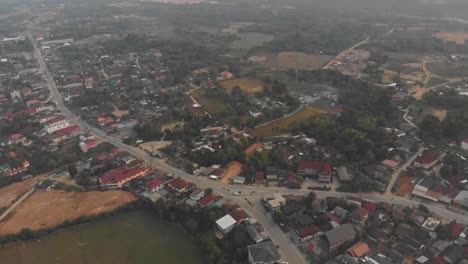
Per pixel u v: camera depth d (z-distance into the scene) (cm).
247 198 17150
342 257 13300
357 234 14325
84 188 18688
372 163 19725
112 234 15712
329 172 18162
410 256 13475
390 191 17412
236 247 14112
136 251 14712
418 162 19275
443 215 15675
